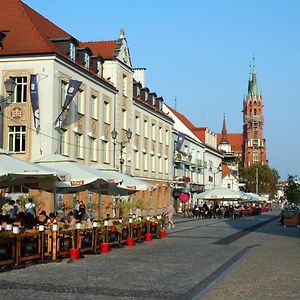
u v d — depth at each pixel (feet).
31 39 112.37
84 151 125.70
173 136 221.87
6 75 111.04
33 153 108.27
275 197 506.48
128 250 69.87
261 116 605.31
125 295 35.63
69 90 110.52
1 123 110.22
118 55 150.61
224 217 211.61
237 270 49.34
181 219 185.47
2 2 121.60
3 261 47.14
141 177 176.04
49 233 55.42
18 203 89.86
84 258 59.41
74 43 123.24
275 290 37.81
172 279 43.24
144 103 177.17
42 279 42.50
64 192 84.58
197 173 270.87
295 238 93.61
